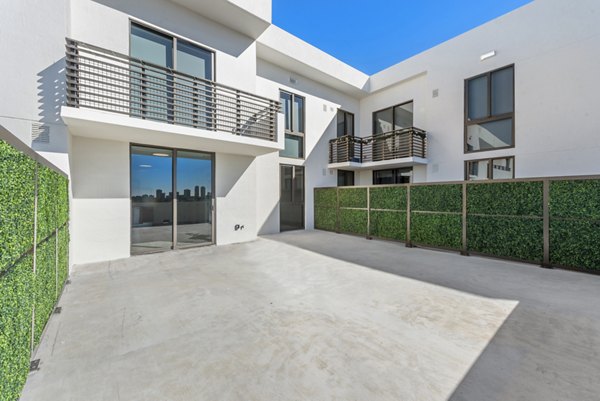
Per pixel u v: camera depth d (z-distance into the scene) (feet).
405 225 25.12
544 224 17.12
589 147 21.83
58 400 6.01
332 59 34.58
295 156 34.17
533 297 12.02
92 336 8.74
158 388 6.41
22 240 6.40
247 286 13.64
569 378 6.67
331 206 33.47
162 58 20.56
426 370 7.03
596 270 15.25
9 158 5.64
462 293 12.57
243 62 25.16
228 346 8.18
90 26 17.52
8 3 14.21
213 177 24.41
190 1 20.84
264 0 23.13
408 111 35.99
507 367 7.12
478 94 28.58
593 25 21.68
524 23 25.20
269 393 6.24
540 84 24.25
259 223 30.30
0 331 4.97
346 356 7.65
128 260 18.85
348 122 40.81
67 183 14.78
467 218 20.85
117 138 18.86
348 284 13.94
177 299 11.90
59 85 15.14
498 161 27.09
